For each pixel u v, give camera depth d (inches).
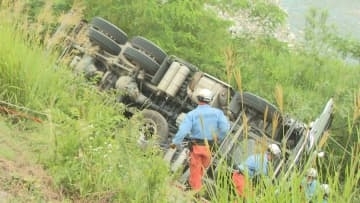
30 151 296.4
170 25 702.5
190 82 515.5
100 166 280.8
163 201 280.4
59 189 269.1
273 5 871.1
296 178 205.2
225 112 494.0
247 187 207.5
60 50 492.1
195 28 723.4
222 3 803.4
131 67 522.0
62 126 301.6
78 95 410.6
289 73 813.2
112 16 684.7
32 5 527.8
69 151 284.4
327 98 716.7
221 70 698.2
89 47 519.8
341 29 1521.9
